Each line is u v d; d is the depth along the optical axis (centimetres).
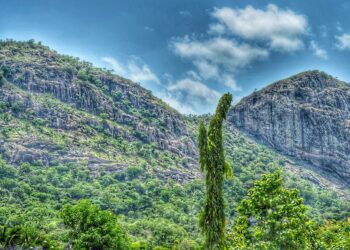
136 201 19775
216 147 2427
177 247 12188
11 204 15962
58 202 17675
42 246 7581
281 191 3581
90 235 7088
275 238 3384
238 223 3669
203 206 2439
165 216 18412
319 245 4328
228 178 2462
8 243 7069
